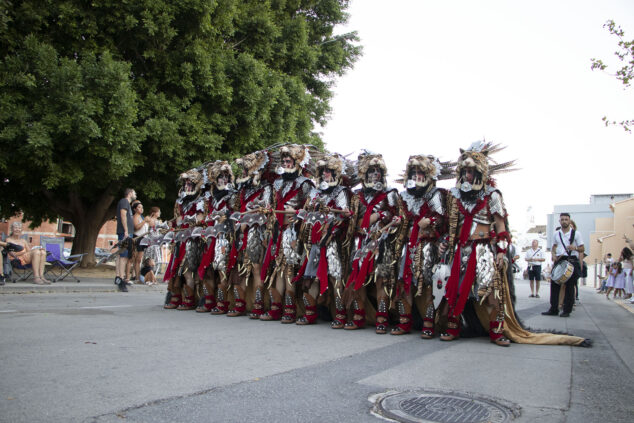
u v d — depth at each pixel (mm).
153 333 5387
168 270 7828
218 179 7582
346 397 3254
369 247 6039
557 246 9305
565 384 3736
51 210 18469
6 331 5148
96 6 11914
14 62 10930
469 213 5523
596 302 14555
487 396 3367
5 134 10570
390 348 5008
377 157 6109
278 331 5859
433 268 5680
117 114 11672
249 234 6941
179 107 13727
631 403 3320
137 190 14828
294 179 6848
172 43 13641
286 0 18328
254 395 3221
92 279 13805
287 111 16734
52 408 2822
